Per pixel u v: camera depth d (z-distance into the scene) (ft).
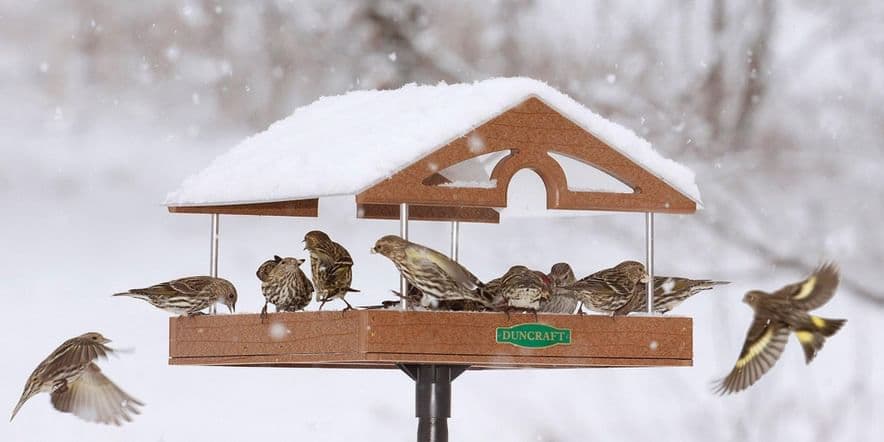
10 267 78.48
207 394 60.08
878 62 73.77
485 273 68.33
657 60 72.79
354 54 79.10
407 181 34.65
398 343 34.19
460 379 59.21
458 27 75.72
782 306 30.91
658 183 36.91
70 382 35.40
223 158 41.45
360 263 74.28
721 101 72.23
